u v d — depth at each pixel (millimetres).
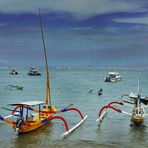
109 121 38594
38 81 135750
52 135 30953
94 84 119938
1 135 30594
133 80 153500
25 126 30547
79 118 40750
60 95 74562
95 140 29406
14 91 84188
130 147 27297
